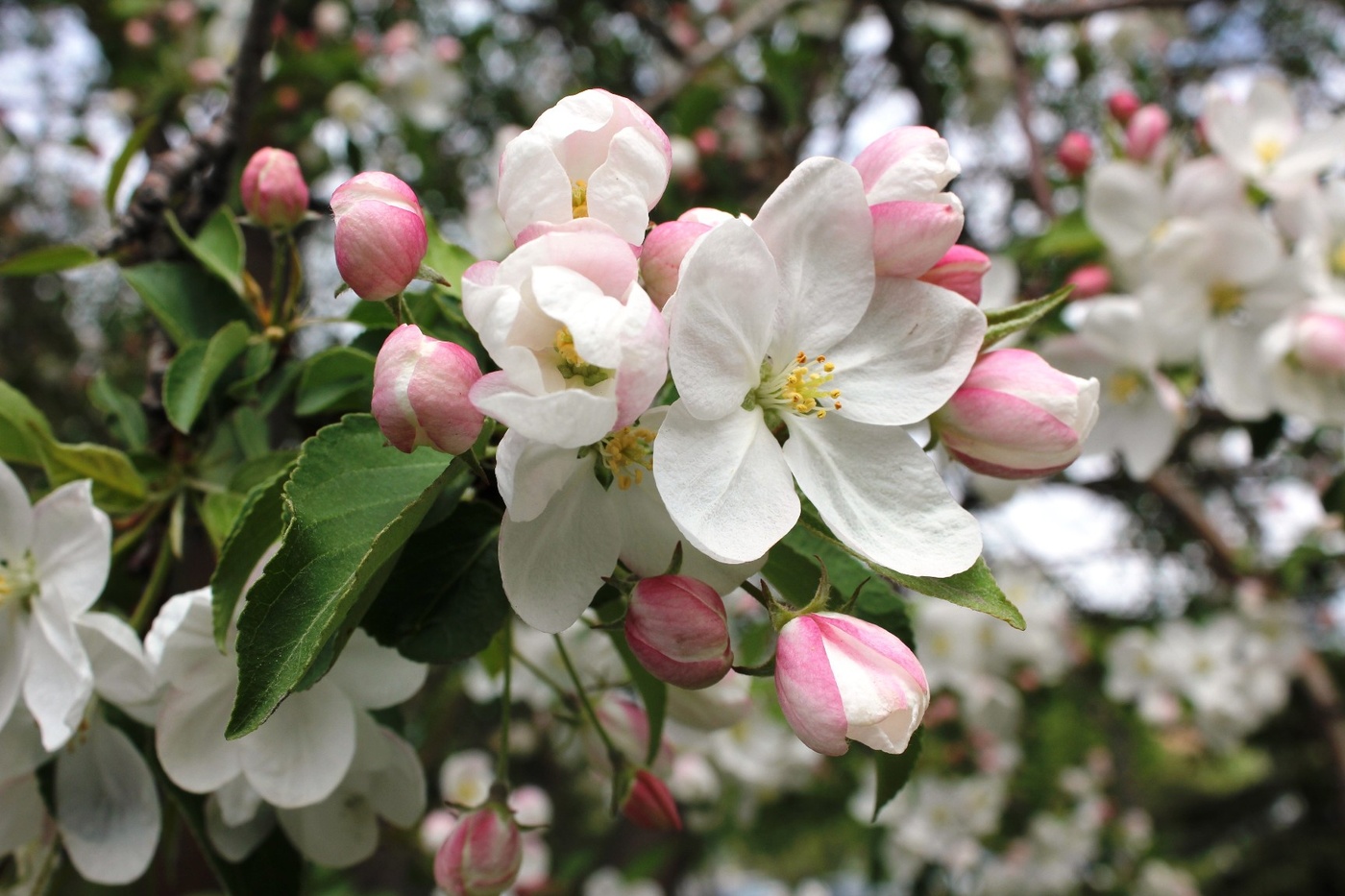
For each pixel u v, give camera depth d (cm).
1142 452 35
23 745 21
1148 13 64
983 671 57
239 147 26
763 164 62
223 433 23
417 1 70
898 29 52
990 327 19
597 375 16
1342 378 33
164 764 19
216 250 25
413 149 60
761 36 67
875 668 16
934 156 18
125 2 56
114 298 73
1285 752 123
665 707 22
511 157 17
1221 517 71
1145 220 36
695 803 56
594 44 72
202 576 23
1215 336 35
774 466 17
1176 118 66
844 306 18
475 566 19
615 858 87
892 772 20
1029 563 65
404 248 17
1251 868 129
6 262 24
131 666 19
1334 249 34
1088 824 62
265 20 25
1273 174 35
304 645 16
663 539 17
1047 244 39
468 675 54
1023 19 51
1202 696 59
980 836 62
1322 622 74
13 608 20
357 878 66
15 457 22
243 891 21
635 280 16
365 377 22
